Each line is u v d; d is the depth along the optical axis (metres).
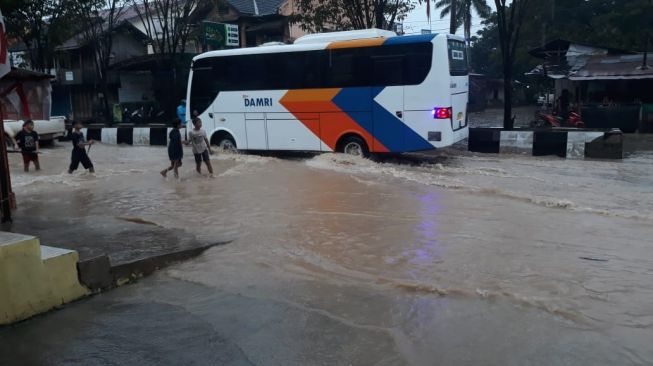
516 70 49.06
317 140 13.98
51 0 26.70
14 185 11.53
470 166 12.81
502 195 9.52
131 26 33.53
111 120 30.25
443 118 12.51
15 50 34.47
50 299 5.04
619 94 24.78
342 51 13.37
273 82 14.31
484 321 4.62
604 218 7.94
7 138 17.55
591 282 5.43
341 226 7.73
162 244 6.69
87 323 4.77
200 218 8.35
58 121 20.06
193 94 15.54
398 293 5.28
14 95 11.41
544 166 12.65
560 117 22.28
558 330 4.43
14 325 4.72
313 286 5.54
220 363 4.05
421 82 12.63
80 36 33.16
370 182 10.98
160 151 17.95
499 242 6.84
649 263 5.97
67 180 12.09
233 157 14.72
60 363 4.09
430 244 6.81
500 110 44.19
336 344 4.31
